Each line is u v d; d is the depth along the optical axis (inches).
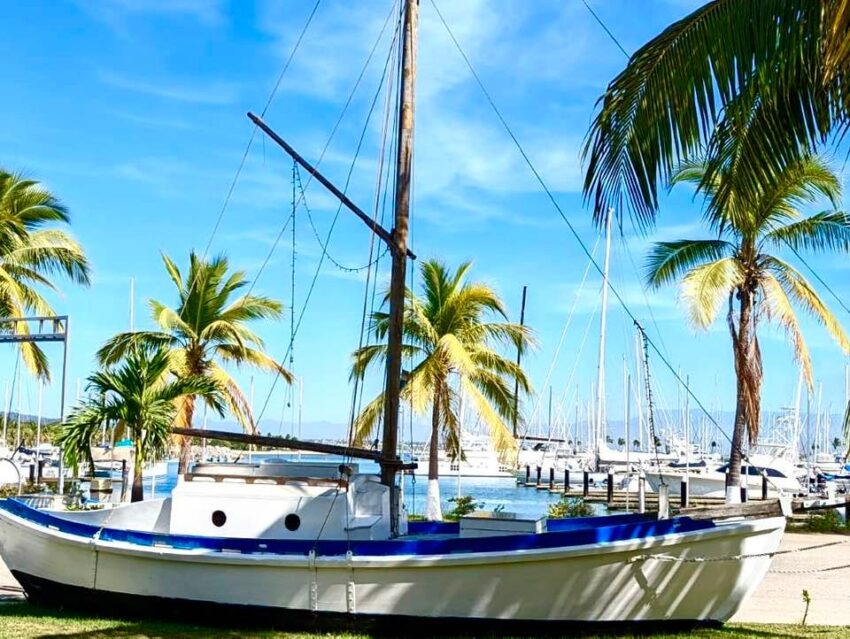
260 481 480.1
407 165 555.2
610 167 369.7
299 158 551.8
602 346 2161.7
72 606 490.9
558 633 422.3
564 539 415.8
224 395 1073.5
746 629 432.1
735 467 1046.4
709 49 342.6
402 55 562.3
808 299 1027.3
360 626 432.1
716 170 382.6
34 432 2687.0
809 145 361.1
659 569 416.2
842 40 295.6
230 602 448.8
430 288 1077.1
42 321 1001.5
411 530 540.1
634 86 360.5
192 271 1078.4
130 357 641.0
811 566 725.3
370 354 1024.9
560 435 3117.6
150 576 463.8
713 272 982.4
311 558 433.1
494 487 2283.5
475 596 421.1
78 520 534.0
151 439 636.1
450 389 1052.5
